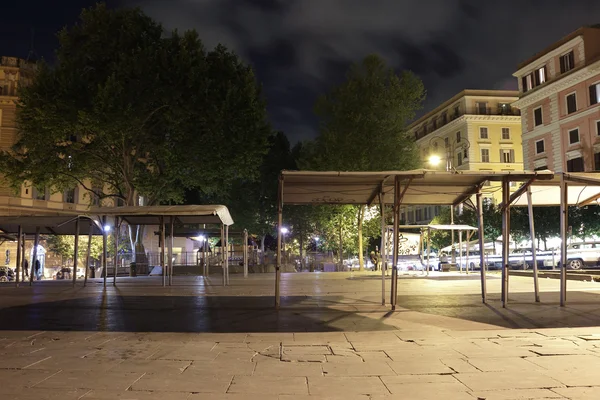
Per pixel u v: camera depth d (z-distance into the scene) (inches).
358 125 1200.2
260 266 1239.5
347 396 173.9
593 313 365.7
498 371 205.8
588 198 583.5
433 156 1306.6
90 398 169.9
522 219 1590.8
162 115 1012.5
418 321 338.0
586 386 182.9
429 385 186.7
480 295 493.7
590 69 1710.1
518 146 2778.1
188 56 993.5
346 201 505.0
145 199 1624.0
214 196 1888.5
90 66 1013.8
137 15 1021.8
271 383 190.7
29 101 961.5
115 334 294.5
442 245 1939.0
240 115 1030.4
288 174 390.9
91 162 1086.4
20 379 193.8
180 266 1159.0
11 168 1024.2
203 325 327.3
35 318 359.6
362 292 545.0
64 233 845.8
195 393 177.2
